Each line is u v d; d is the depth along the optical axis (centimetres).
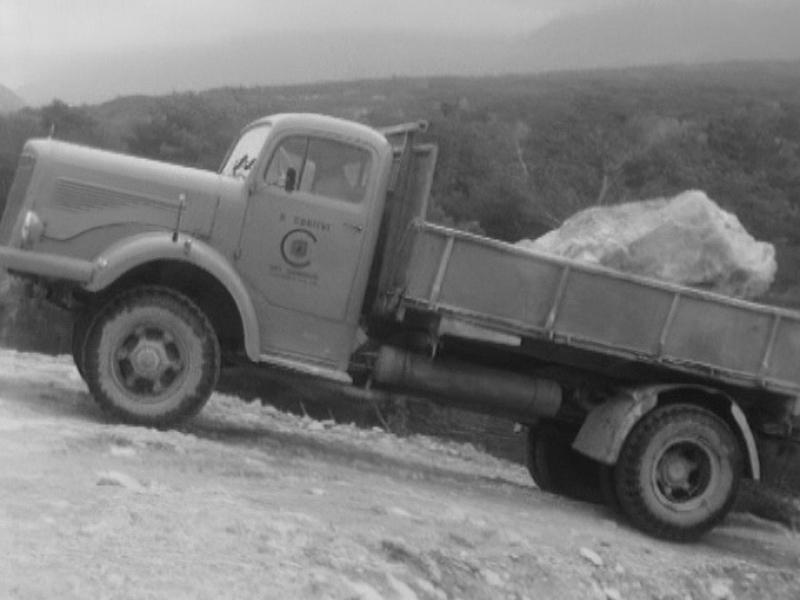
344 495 866
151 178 977
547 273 977
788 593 942
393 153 1034
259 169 992
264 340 995
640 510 995
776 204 4534
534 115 6212
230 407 1356
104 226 965
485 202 3525
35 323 1717
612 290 990
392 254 1003
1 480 713
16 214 972
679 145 5241
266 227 991
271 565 640
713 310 1009
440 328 962
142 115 5116
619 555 902
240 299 964
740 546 1068
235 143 1088
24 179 978
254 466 898
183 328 953
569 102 6669
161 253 948
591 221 1362
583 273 982
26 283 1014
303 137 1000
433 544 778
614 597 828
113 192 970
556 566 827
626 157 4859
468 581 745
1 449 801
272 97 7375
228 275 963
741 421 1017
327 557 677
